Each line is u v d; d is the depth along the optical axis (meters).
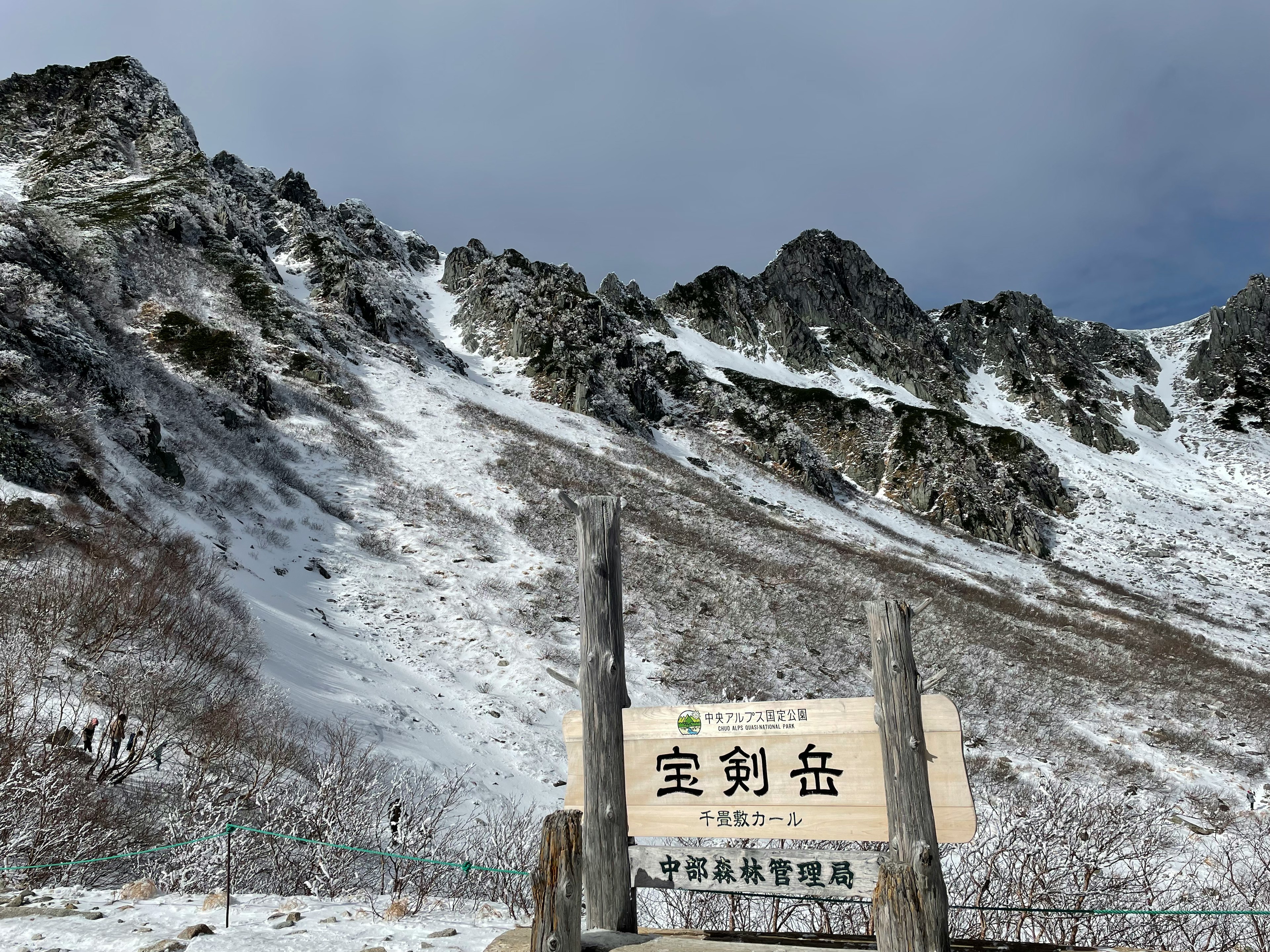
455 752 16.09
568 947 3.65
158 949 4.34
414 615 23.94
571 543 32.91
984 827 7.25
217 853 6.96
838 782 3.95
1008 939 5.97
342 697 16.44
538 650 23.00
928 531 62.09
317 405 43.53
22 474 18.67
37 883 6.62
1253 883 7.06
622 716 4.49
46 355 26.05
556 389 65.38
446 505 34.78
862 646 27.61
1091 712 23.80
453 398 55.00
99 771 9.16
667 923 6.54
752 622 27.53
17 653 11.20
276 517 28.55
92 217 55.38
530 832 9.21
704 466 61.09
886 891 3.49
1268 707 26.78
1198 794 17.97
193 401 35.28
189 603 15.95
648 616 26.06
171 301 48.56
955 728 3.72
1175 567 60.88
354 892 7.10
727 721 4.26
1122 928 6.20
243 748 10.87
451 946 4.55
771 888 3.97
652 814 4.30
